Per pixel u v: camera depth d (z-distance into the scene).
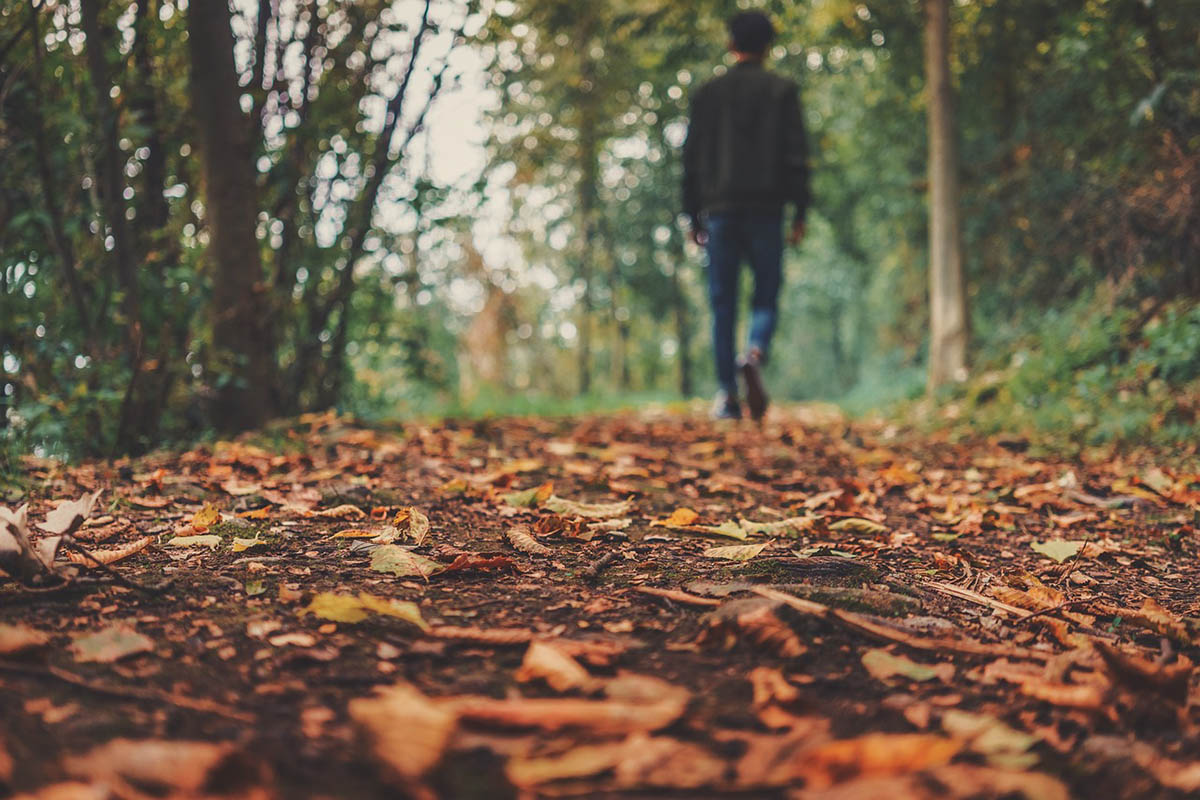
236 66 4.27
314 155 4.71
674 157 18.45
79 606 1.56
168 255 4.30
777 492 3.25
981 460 4.27
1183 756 1.14
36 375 3.69
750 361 5.51
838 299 27.66
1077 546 2.39
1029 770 1.07
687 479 3.40
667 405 8.70
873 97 11.48
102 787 0.88
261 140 4.52
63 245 3.58
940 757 1.00
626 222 19.53
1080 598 1.98
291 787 0.96
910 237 11.67
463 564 1.92
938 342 8.10
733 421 6.03
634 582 1.88
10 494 2.61
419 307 5.88
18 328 3.65
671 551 2.20
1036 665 1.44
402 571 1.88
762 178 5.79
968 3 8.80
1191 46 6.13
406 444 3.96
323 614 1.51
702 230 6.28
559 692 1.26
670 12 9.83
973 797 0.95
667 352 29.11
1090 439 4.66
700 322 26.52
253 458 3.35
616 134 15.33
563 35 10.28
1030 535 2.67
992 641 1.62
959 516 2.87
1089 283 7.07
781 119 5.80
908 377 11.44
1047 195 7.86
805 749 1.05
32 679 1.21
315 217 4.77
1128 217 6.06
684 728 1.16
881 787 0.94
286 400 4.82
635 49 13.38
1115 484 3.44
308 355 4.86
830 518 2.69
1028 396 5.84
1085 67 6.89
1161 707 1.28
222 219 4.26
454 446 3.99
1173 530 2.76
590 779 1.00
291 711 1.17
